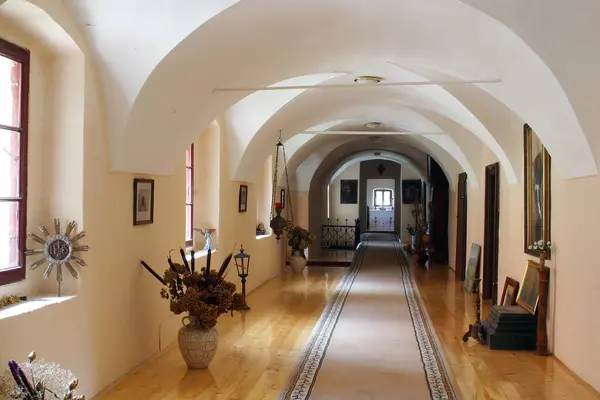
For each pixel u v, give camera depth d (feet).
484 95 22.58
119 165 16.19
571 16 12.49
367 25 15.84
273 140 33.04
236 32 15.33
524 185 23.76
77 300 14.34
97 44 14.62
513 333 21.04
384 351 20.66
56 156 14.55
